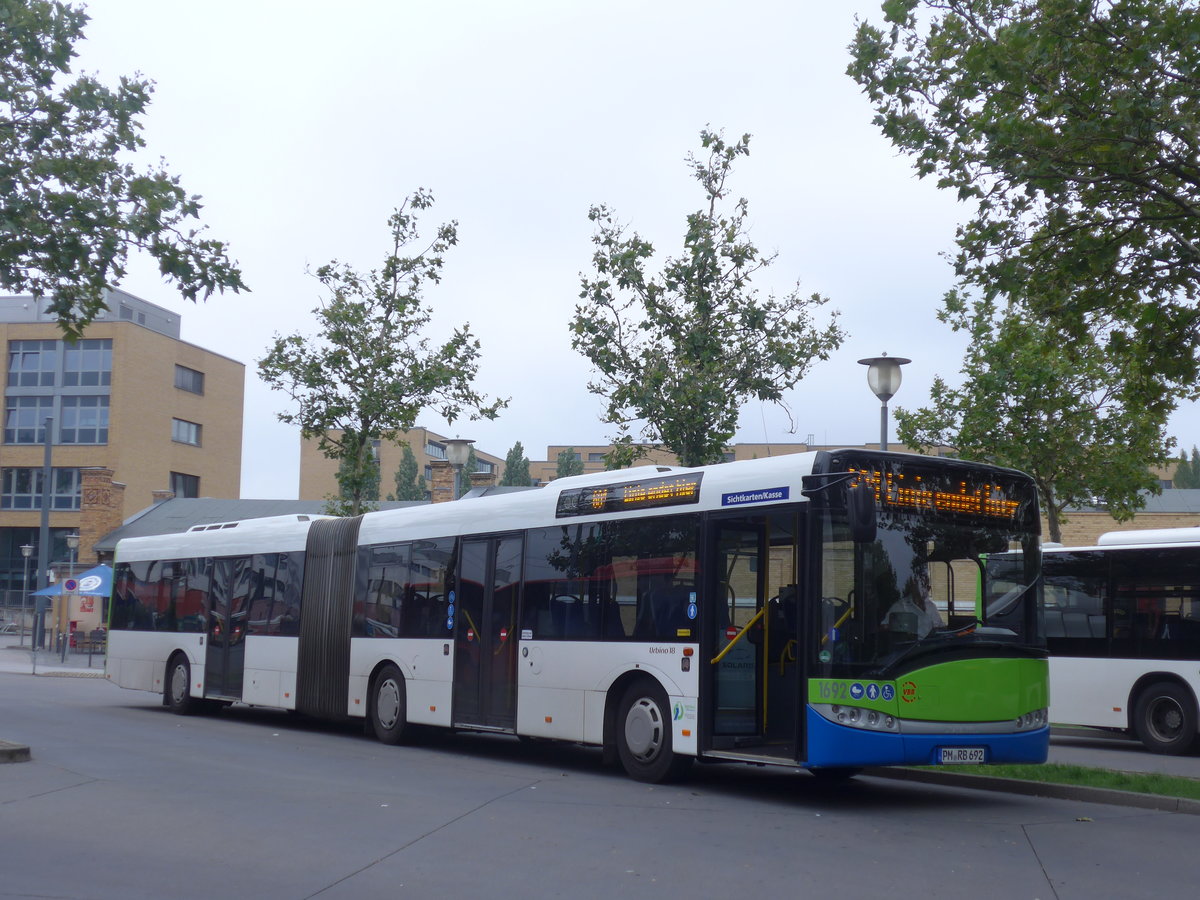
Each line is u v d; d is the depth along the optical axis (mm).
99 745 15961
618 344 19531
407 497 90938
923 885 8188
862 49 14359
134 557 24609
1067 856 9297
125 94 15172
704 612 12594
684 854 9125
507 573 15633
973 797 12742
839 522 11539
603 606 13984
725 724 12406
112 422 64375
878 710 11250
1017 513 12438
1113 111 13117
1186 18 12711
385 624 17922
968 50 13648
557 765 15086
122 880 8133
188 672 22406
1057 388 26281
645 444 19719
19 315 72000
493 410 27531
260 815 10586
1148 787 12367
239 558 21578
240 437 75250
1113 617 19500
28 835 9609
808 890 7996
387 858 8867
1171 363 14539
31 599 61312
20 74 14789
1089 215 14266
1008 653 11945
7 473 65312
